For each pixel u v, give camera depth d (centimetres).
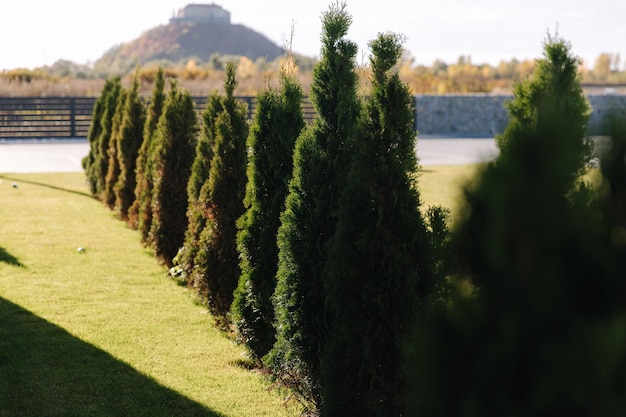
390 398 406
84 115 3372
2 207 1348
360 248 400
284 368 507
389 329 400
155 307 752
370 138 404
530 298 154
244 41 12181
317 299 473
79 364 578
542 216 156
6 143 3023
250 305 580
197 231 772
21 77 3881
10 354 591
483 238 166
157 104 1087
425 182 1772
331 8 495
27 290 793
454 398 166
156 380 554
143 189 1011
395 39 418
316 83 493
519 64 7181
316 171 478
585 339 145
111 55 11556
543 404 149
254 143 566
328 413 421
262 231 561
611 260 149
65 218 1259
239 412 501
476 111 3806
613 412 141
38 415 480
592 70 6788
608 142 159
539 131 164
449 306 175
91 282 841
